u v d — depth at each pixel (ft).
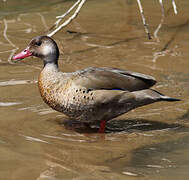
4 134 40.52
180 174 33.32
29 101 48.19
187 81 54.08
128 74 41.88
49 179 32.30
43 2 89.81
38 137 40.32
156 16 81.15
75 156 36.55
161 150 37.86
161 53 64.13
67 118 44.91
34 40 43.45
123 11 84.33
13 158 35.73
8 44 67.62
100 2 89.97
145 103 41.27
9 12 83.76
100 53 64.23
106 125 43.83
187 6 85.61
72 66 59.21
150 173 33.53
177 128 42.63
